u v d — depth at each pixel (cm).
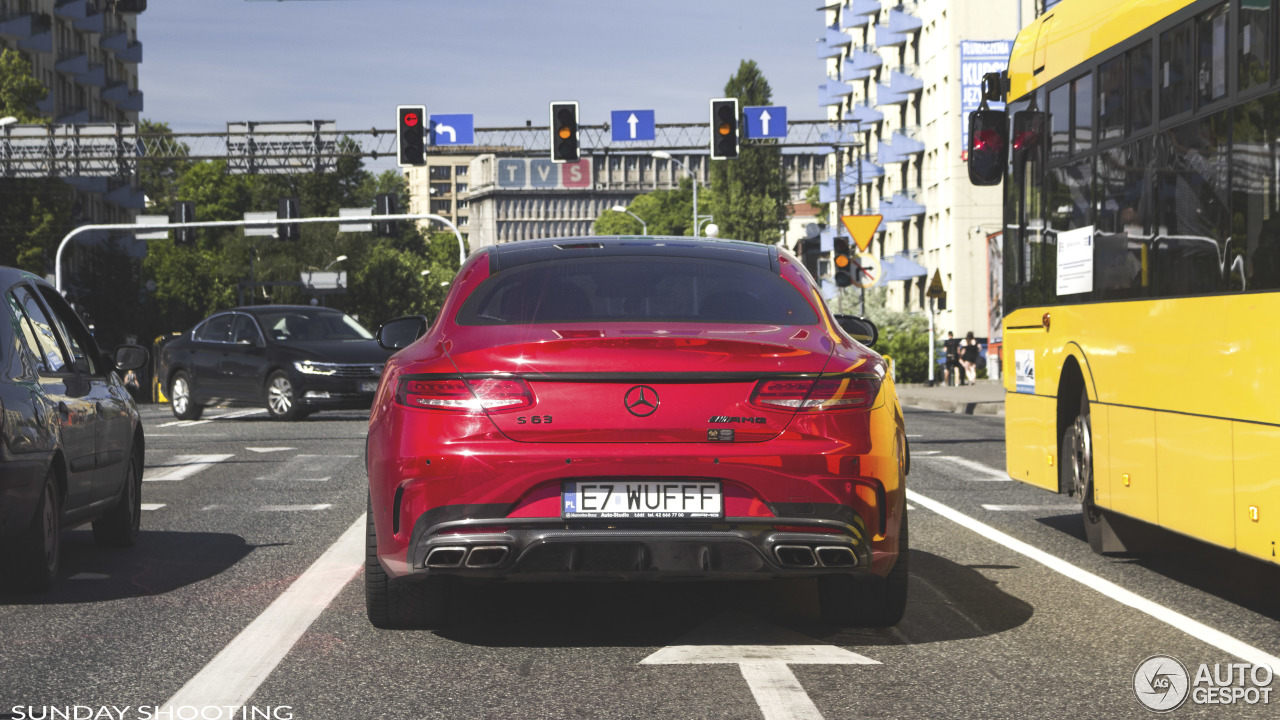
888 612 666
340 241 11188
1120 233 841
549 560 591
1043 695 540
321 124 5009
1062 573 834
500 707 525
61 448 794
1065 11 973
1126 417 828
